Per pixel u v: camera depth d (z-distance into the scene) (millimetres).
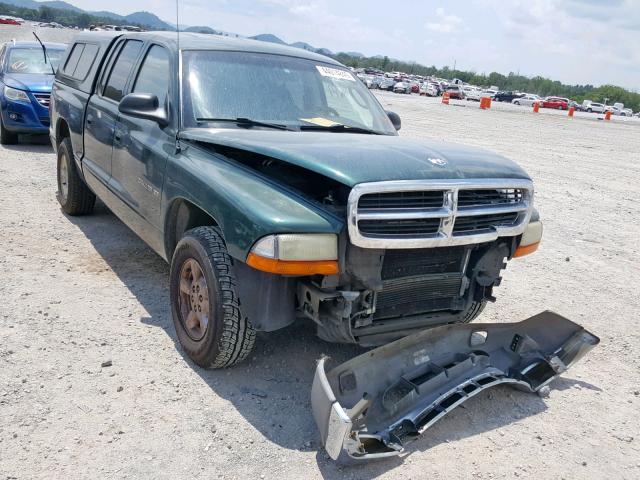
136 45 5461
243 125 4270
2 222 6395
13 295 4637
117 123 5090
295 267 3123
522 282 6340
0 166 9062
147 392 3553
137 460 2971
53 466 2865
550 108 69500
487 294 3973
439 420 3518
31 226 6371
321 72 5086
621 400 4078
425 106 37531
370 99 5289
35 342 3977
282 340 4355
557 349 4160
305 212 3225
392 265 3496
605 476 3232
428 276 3656
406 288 3621
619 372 4508
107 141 5293
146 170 4449
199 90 4359
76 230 6398
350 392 3289
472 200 3596
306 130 4379
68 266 5371
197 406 3469
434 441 3371
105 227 6586
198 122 4184
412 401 3357
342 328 3434
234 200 3371
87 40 6816
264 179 3520
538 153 17531
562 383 4246
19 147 10836
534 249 4184
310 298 3379
